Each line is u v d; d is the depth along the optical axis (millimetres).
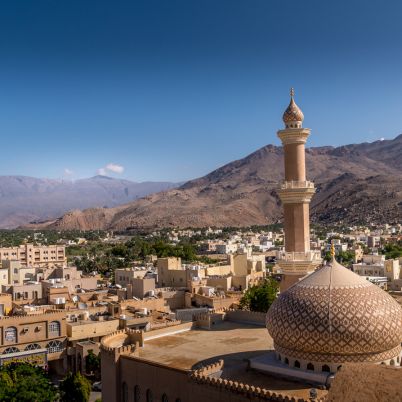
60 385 73875
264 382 47688
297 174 76500
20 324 89562
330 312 46312
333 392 33562
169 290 129625
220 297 119875
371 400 31750
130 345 57969
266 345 59500
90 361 88312
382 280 146375
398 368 34344
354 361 46406
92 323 95125
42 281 133125
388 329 46281
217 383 45906
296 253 73688
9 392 62219
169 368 51500
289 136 76375
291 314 47875
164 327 69375
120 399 56438
